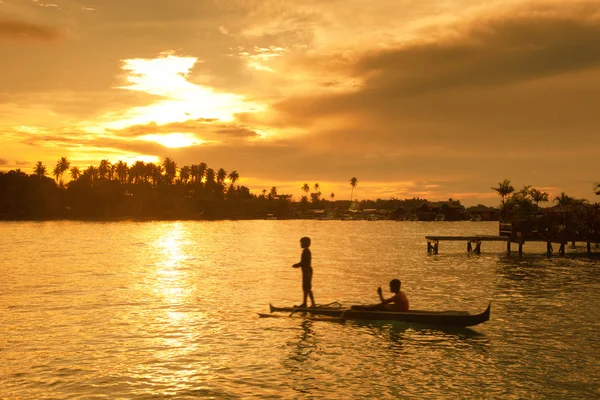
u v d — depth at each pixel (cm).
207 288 2366
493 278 2805
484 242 7056
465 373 1060
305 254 1744
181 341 1332
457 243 6812
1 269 3138
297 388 968
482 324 1544
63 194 18900
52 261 3719
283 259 4134
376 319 1581
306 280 1741
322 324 1537
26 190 17975
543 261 3972
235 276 2877
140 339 1352
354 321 1581
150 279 2689
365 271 3216
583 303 1933
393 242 7112
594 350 1238
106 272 3020
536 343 1309
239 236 8631
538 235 4466
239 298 2069
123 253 4572
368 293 2242
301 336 1392
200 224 15650
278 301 2002
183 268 3316
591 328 1482
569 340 1339
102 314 1698
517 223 4522
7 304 1886
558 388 966
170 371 1075
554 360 1154
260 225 16038
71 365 1112
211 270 3203
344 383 998
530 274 3012
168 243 6288
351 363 1137
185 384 991
